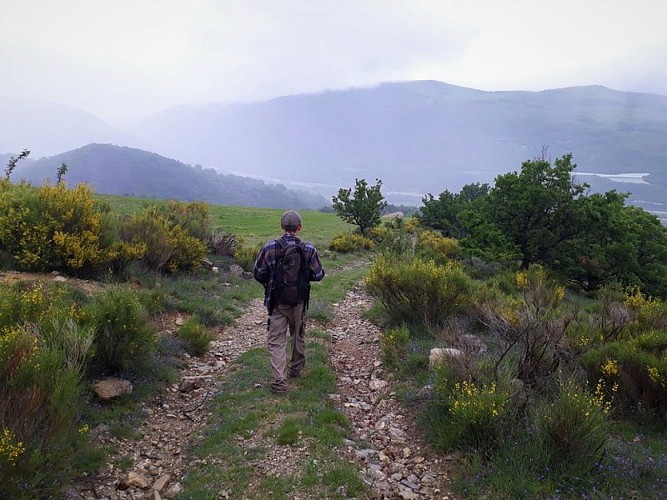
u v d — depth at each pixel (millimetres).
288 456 4117
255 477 3816
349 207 34062
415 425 4910
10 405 3332
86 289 8273
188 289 11211
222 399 5543
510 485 3619
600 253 22438
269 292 5664
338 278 16734
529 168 23000
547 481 3648
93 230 9711
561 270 22625
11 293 5395
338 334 8953
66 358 4539
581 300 16516
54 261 8969
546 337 5633
